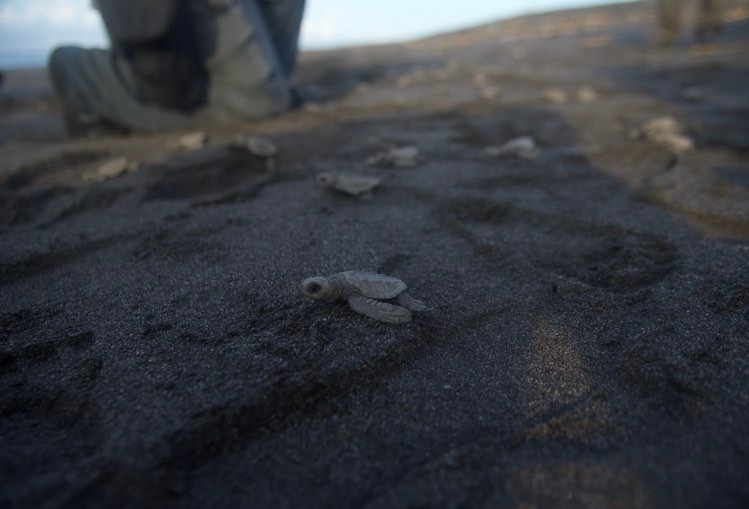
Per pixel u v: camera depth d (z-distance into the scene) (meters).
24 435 0.21
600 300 0.30
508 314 0.29
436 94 1.02
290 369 0.24
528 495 0.18
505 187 0.47
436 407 0.22
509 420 0.22
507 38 2.94
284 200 0.45
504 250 0.36
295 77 1.40
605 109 0.80
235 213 0.42
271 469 0.19
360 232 0.38
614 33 2.42
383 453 0.20
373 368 0.25
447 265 0.34
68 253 0.36
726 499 0.17
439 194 0.45
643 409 0.22
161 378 0.24
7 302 0.31
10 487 0.18
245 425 0.21
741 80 1.03
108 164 0.53
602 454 0.19
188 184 0.50
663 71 1.21
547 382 0.24
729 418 0.21
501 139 0.65
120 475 0.18
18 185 0.51
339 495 0.18
